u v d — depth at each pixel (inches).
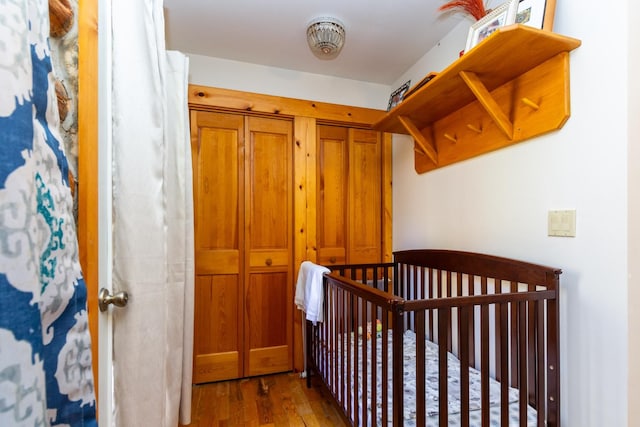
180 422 60.1
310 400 75.4
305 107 91.8
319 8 66.1
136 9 39.7
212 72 85.2
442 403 38.9
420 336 38.8
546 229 49.5
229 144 88.0
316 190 93.6
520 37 42.2
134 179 38.7
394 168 99.3
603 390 41.4
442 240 75.7
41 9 17.3
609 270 41.1
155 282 41.4
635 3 39.4
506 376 41.7
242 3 64.6
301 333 90.7
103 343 31.0
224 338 86.2
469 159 66.8
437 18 69.3
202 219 85.4
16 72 14.3
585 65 43.8
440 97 62.7
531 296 43.8
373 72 93.4
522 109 52.7
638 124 39.5
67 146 25.2
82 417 20.0
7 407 13.1
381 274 97.1
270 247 90.7
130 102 38.3
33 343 14.7
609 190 41.1
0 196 13.2
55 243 17.8
